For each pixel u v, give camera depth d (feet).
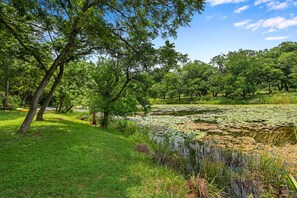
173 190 13.23
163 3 20.34
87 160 16.85
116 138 26.66
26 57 29.25
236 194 14.67
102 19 21.01
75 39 24.29
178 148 26.09
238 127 39.17
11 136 23.39
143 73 34.96
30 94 90.27
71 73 44.16
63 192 11.85
